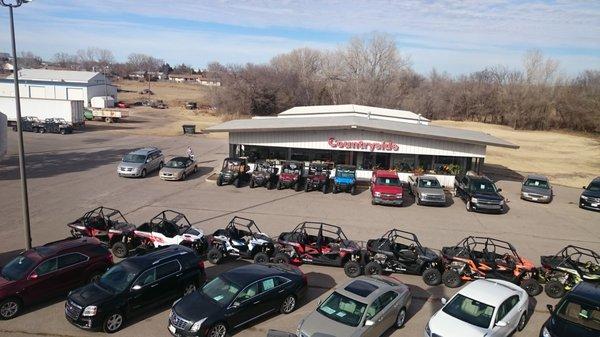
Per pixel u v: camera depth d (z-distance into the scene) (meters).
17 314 12.54
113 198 25.77
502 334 11.56
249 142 31.81
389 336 12.09
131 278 12.45
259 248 16.86
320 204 25.94
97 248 14.58
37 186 28.09
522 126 91.56
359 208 25.45
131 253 17.22
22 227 20.28
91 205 24.14
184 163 32.00
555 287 14.95
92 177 31.20
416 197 27.22
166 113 83.94
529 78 99.56
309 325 11.15
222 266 16.62
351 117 36.06
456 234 21.66
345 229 21.61
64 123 52.97
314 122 33.16
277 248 16.72
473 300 12.00
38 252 13.68
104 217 19.02
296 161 31.52
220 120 77.56
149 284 12.66
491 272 15.45
